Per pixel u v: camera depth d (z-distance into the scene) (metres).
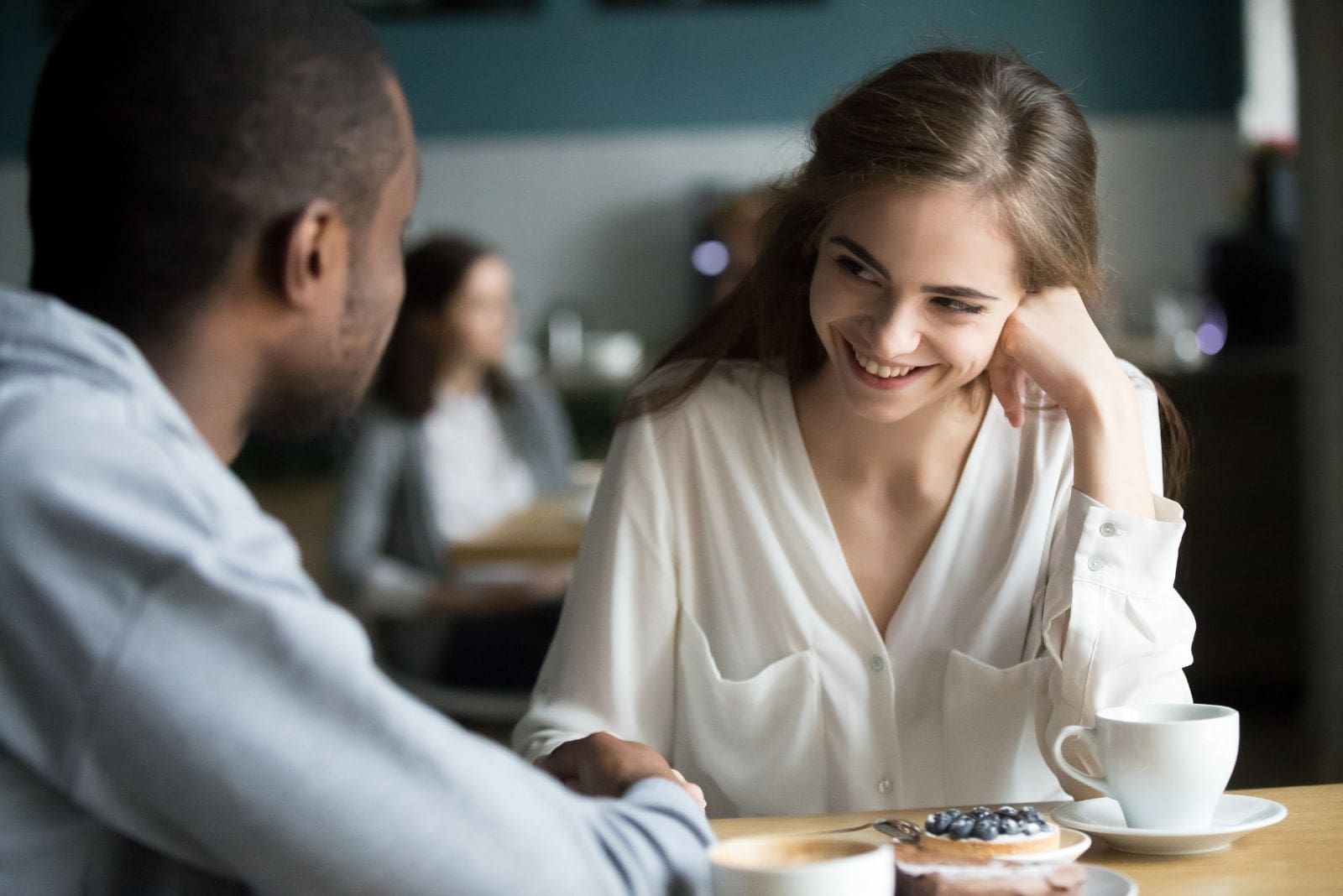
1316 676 3.85
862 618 1.41
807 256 1.38
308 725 0.77
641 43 6.41
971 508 1.42
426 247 3.61
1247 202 5.78
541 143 6.48
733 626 1.45
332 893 0.78
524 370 5.99
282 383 0.89
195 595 0.75
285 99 0.84
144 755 0.75
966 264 1.20
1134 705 1.27
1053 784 1.43
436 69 6.49
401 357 3.53
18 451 0.75
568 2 6.42
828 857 0.86
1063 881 0.91
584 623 1.44
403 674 3.51
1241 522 4.77
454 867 0.78
